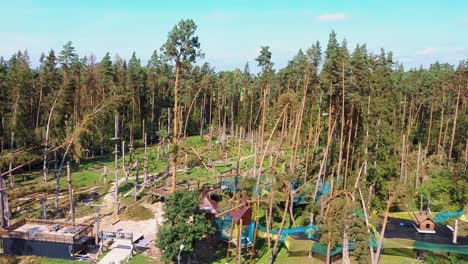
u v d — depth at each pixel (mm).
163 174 68625
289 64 68688
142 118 97062
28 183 62062
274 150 78812
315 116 67688
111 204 52781
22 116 72625
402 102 77438
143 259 38250
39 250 38594
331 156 58125
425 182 59656
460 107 78812
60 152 73062
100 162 78062
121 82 95438
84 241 39125
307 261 39250
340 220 33875
